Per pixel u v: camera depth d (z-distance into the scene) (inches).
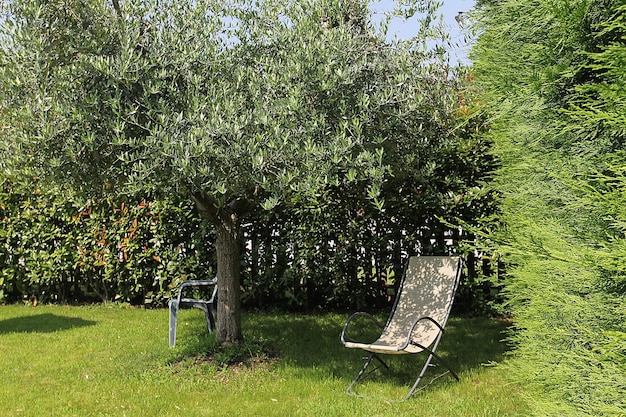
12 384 222.2
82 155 195.6
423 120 217.0
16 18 194.7
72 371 236.8
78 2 194.2
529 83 128.1
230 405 197.8
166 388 214.7
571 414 109.6
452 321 315.9
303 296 350.3
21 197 379.6
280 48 214.8
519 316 177.8
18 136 191.8
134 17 212.5
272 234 351.6
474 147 302.0
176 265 355.6
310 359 248.1
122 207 359.6
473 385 214.5
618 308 103.7
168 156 183.8
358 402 199.2
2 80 190.1
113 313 352.8
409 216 323.3
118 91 189.2
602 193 113.3
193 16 215.0
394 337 233.3
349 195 316.2
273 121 187.9
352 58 205.9
